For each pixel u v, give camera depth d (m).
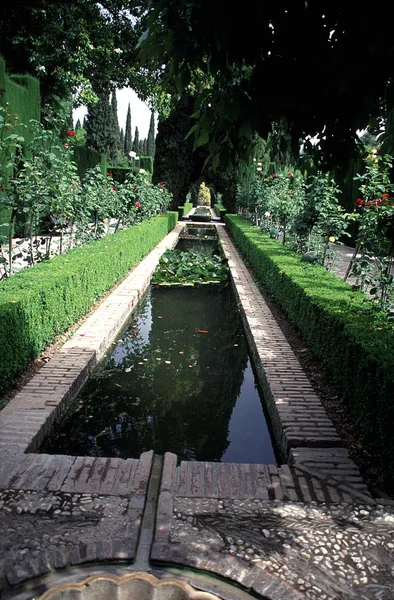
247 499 2.27
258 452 3.32
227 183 23.50
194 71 2.08
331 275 5.91
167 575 1.76
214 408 4.00
